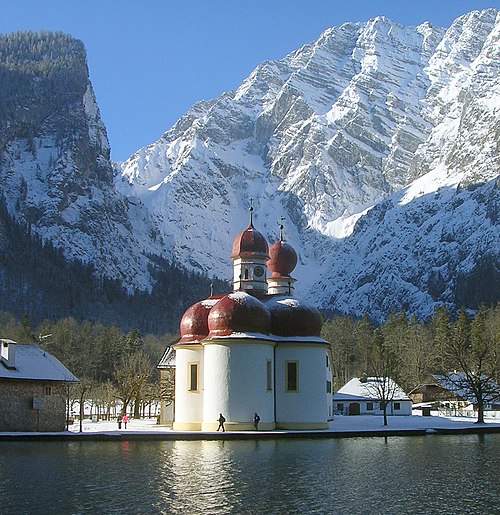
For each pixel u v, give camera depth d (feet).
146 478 204.33
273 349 368.68
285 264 427.33
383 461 244.01
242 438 333.01
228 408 349.82
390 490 188.85
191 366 372.38
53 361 360.48
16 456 254.68
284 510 165.17
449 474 214.90
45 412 346.95
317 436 342.44
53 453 263.90
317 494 182.91
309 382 369.09
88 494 181.37
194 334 378.32
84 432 334.85
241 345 353.92
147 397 530.68
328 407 429.38
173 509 165.48
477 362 536.42
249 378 352.69
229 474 212.23
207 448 285.64
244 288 400.06
